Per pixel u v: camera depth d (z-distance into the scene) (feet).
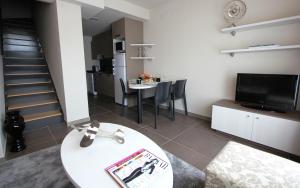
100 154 4.39
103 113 12.71
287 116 6.77
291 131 6.45
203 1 10.27
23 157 6.63
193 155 6.88
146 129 9.60
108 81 18.54
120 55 14.30
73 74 9.93
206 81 10.85
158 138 8.45
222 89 10.12
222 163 4.14
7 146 7.47
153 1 12.10
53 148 7.35
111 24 15.52
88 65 22.86
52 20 9.95
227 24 9.37
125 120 11.15
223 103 9.05
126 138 5.29
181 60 12.10
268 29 7.98
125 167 3.85
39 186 5.08
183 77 12.17
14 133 6.92
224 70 9.87
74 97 10.11
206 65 10.69
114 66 15.17
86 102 10.72
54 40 10.13
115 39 14.75
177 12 11.82
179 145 7.73
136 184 3.34
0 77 9.04
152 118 11.49
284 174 3.70
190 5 10.98
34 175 5.56
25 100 10.41
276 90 7.40
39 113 10.25
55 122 10.18
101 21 14.64
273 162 4.12
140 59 15.05
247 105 8.57
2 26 14.46
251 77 8.15
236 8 8.71
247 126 7.69
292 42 7.38
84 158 4.20
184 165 6.16
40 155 6.78
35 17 15.79
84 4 9.64
